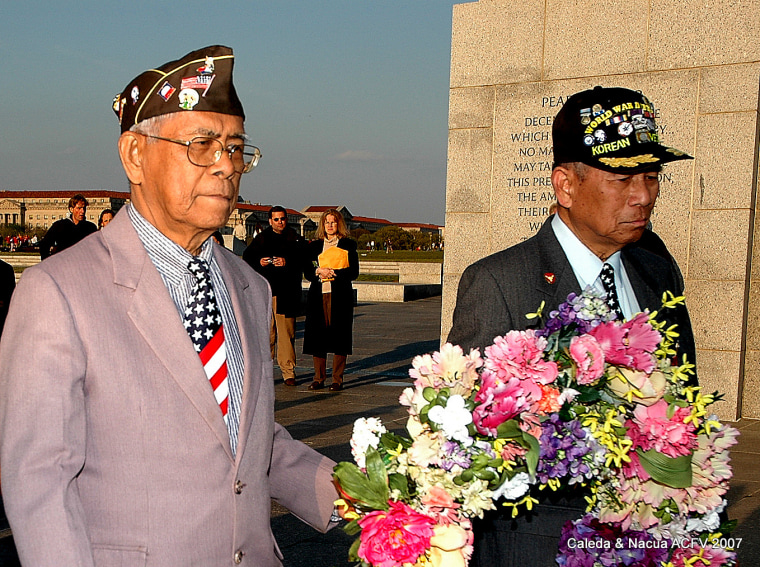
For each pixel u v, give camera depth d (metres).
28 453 1.56
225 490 1.74
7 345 1.65
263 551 1.85
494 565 2.08
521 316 2.12
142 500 1.65
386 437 1.75
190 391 1.73
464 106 7.92
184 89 1.79
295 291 9.02
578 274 2.21
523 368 1.70
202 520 1.69
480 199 7.86
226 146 1.84
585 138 2.08
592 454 1.72
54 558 1.51
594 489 1.85
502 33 7.73
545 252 2.21
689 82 6.88
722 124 6.75
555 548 2.02
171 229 1.87
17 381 1.59
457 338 2.18
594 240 2.18
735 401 6.76
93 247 1.80
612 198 2.08
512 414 1.65
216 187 1.82
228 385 1.84
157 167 1.80
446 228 8.01
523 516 2.05
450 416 1.61
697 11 6.84
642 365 1.73
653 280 2.38
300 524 4.45
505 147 7.75
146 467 1.66
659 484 1.78
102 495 1.64
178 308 1.85
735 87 6.70
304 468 2.07
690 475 1.76
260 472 1.86
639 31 7.10
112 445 1.66
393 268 39.78
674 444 1.74
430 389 1.70
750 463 5.43
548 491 2.03
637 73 7.10
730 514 4.39
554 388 1.73
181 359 1.74
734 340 6.74
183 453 1.69
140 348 1.71
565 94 7.46
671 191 6.93
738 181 6.70
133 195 1.91
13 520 1.54
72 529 1.55
